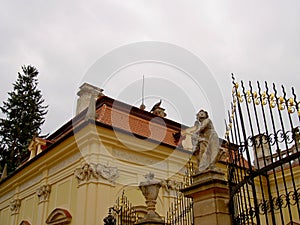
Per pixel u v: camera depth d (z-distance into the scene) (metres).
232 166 6.29
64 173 15.02
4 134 33.00
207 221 6.40
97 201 12.85
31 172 17.30
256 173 5.29
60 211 14.03
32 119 34.66
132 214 13.30
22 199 17.92
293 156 4.80
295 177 17.00
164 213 14.59
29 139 33.19
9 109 34.69
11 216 18.12
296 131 4.88
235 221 6.03
